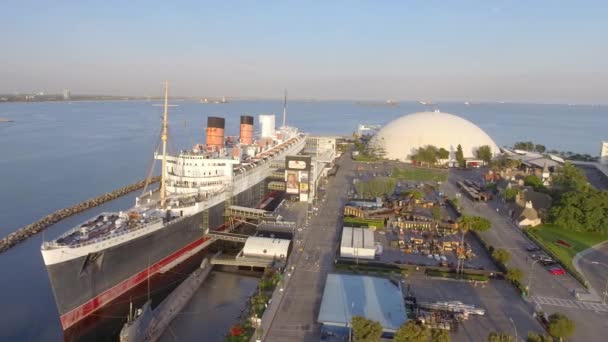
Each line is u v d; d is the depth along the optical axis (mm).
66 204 141750
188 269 93688
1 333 68500
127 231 76375
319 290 74812
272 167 146500
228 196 111062
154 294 82938
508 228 111188
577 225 107000
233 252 100625
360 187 138500
